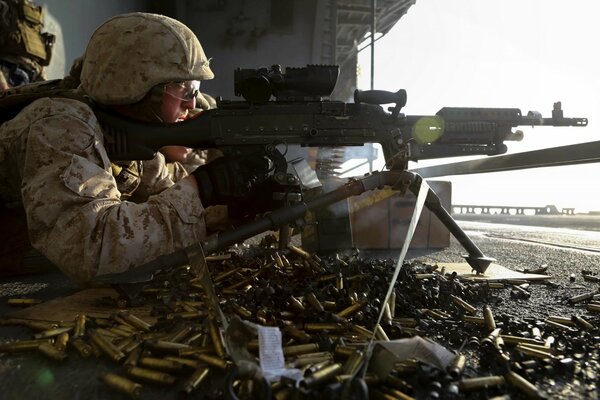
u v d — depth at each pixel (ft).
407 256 13.39
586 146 9.05
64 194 6.91
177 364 4.66
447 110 8.72
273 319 5.90
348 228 12.85
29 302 7.64
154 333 5.70
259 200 7.76
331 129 8.23
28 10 20.16
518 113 8.99
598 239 21.34
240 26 52.13
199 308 6.75
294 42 53.16
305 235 13.09
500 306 7.49
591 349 5.32
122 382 4.33
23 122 7.54
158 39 8.08
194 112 12.13
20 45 19.94
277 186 7.73
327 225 12.75
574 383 4.52
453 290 7.84
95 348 5.24
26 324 6.27
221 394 4.00
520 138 9.20
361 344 4.95
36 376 4.74
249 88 7.91
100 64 8.02
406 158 8.44
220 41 52.31
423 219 14.84
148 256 7.09
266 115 8.12
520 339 5.51
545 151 10.09
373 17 44.50
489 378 4.35
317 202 7.71
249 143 8.05
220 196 7.59
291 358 4.73
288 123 8.12
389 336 5.76
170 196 7.35
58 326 5.89
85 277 6.95
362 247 14.53
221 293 7.61
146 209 7.20
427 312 6.75
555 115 9.15
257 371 3.64
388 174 8.38
